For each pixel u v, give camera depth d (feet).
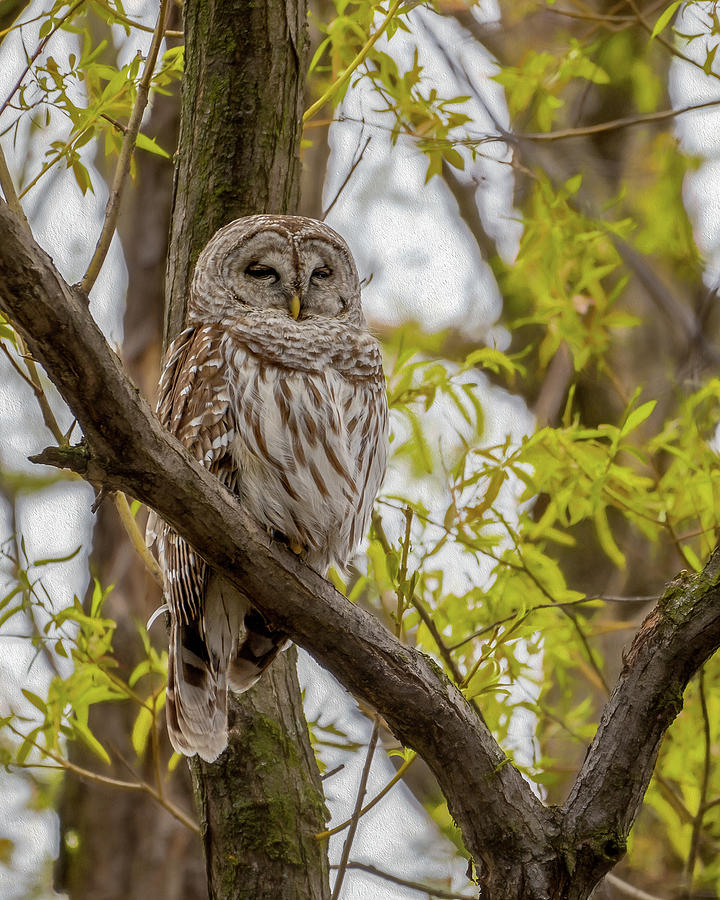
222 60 32.30
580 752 40.29
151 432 21.67
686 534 36.73
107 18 31.94
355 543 32.45
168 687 30.50
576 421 35.99
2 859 45.16
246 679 30.04
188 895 43.34
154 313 46.37
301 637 25.04
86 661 32.09
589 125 52.70
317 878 29.76
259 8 32.07
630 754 25.23
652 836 40.63
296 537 31.14
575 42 42.11
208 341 31.37
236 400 30.58
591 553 46.57
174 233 33.27
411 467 35.78
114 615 42.63
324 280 33.65
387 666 25.04
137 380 45.47
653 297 48.70
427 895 37.96
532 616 33.50
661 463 43.98
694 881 36.55
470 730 25.36
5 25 38.78
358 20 35.86
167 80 33.58
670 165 48.93
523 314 51.57
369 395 32.24
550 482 35.35
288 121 32.73
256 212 32.86
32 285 19.34
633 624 40.34
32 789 44.60
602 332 40.86
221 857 29.89
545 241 40.37
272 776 30.19
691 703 36.63
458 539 33.78
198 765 30.66
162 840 43.75
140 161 46.88
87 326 19.98
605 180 50.44
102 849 43.75
